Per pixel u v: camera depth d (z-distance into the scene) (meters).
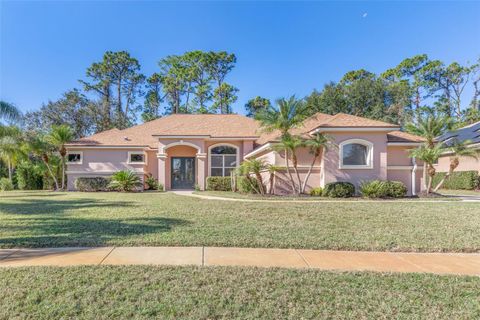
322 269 5.27
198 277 4.77
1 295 4.10
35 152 25.83
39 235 7.43
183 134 24.50
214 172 25.95
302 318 3.61
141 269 5.09
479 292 4.35
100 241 6.84
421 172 19.66
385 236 7.56
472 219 9.99
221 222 9.24
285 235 7.56
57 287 4.35
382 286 4.54
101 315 3.61
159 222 9.20
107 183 23.91
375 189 16.62
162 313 3.67
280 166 18.86
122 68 49.94
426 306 3.93
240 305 3.88
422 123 18.84
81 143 25.14
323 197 17.00
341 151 17.91
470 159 26.56
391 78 52.09
